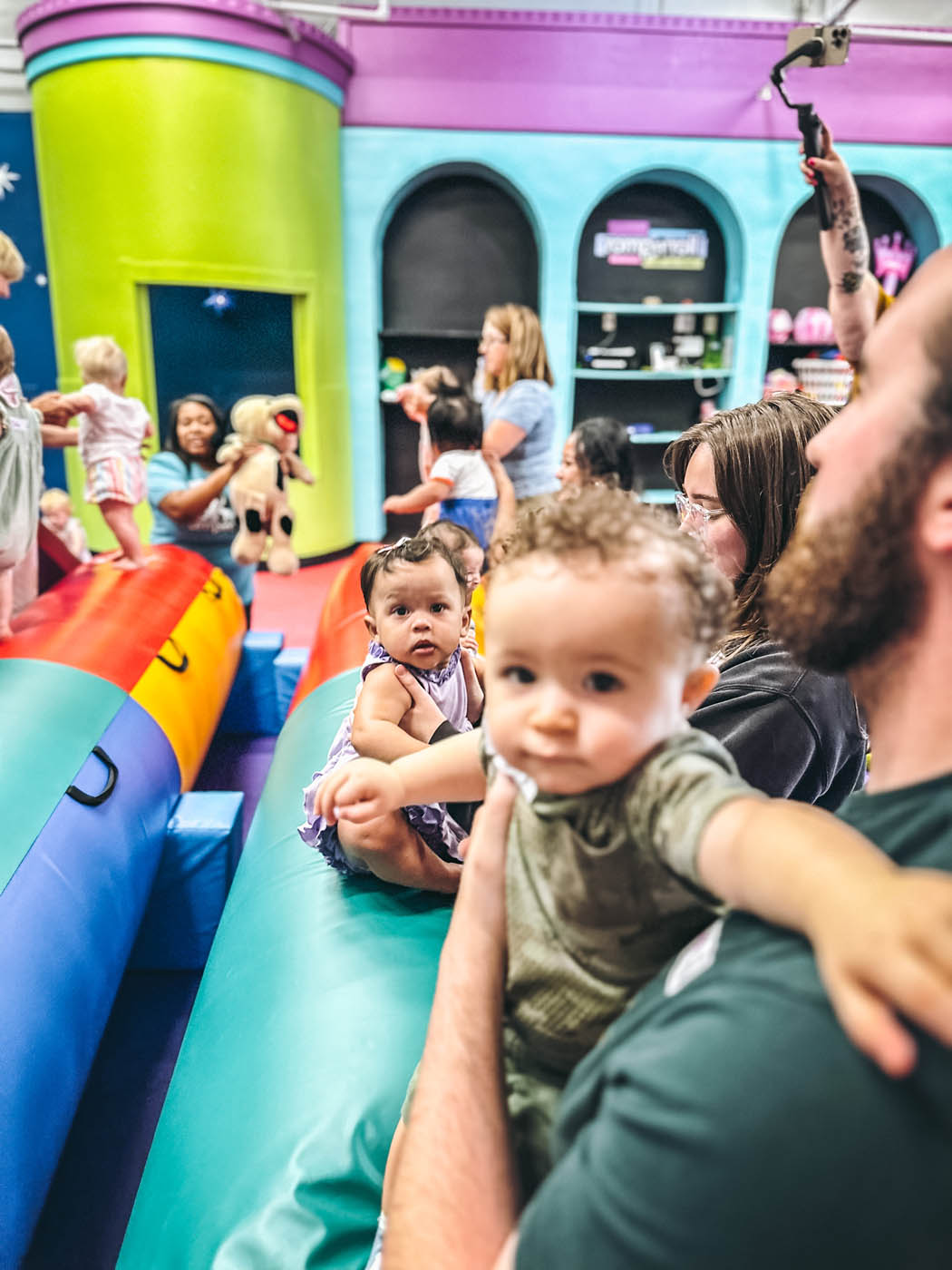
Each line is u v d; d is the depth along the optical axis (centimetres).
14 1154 138
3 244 292
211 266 619
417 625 151
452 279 748
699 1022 46
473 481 386
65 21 573
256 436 412
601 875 63
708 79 694
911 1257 39
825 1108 40
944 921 36
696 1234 41
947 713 49
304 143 633
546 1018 69
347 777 105
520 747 63
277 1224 111
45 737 215
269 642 413
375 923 158
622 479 357
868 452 49
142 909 216
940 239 748
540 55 680
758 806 52
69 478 679
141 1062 223
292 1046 136
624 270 763
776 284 782
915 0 709
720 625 66
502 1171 66
